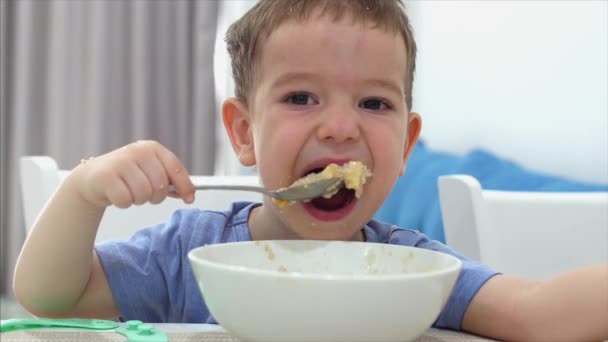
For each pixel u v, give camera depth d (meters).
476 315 0.75
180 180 0.74
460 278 0.78
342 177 0.77
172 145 2.88
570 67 1.99
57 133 2.73
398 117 0.88
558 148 2.03
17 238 2.73
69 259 0.80
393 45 0.87
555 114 2.05
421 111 2.79
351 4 0.85
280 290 0.51
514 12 2.24
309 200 0.78
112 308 0.92
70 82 2.76
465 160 2.09
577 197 1.26
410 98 0.98
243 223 1.00
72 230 0.79
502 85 2.31
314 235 0.85
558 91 2.04
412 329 0.54
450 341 0.67
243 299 0.52
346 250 0.73
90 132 2.75
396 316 0.52
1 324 0.64
